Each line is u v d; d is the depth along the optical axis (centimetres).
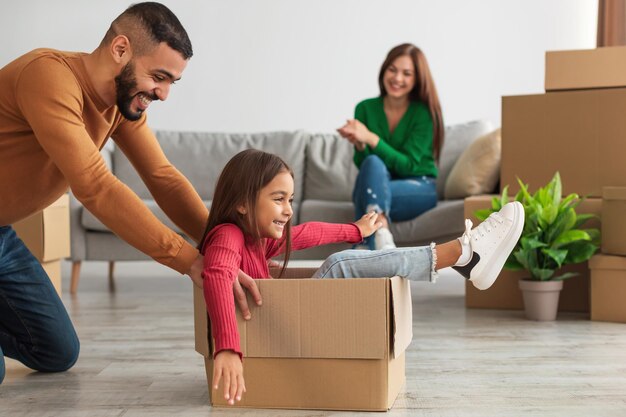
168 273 508
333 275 172
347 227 196
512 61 534
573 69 313
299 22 556
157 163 187
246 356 162
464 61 538
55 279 335
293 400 162
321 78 556
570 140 313
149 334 263
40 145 166
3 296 189
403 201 368
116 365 211
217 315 148
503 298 318
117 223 155
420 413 160
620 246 285
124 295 382
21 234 318
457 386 184
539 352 227
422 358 219
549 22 529
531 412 161
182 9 562
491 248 179
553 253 286
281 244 187
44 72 156
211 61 563
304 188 452
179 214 189
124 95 161
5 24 571
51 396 177
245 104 562
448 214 364
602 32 471
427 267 175
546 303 288
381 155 368
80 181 153
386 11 547
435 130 379
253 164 167
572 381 189
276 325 160
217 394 166
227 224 166
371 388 160
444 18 541
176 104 566
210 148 460
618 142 307
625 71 307
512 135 321
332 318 158
